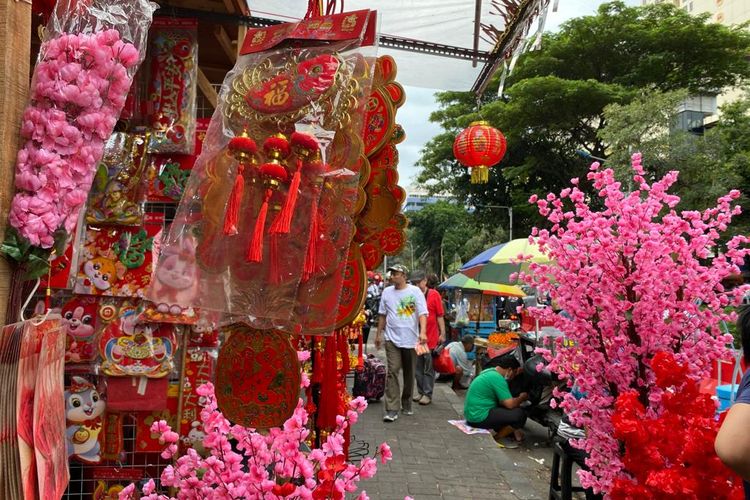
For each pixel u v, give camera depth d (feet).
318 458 5.61
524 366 19.07
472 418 19.40
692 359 7.07
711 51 63.16
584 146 69.67
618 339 7.12
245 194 5.65
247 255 5.53
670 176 7.04
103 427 7.50
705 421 5.82
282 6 10.50
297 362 5.71
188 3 8.44
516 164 74.59
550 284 7.63
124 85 4.61
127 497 6.36
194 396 8.02
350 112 5.82
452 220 136.05
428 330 24.09
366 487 13.51
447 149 79.30
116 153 7.42
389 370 20.21
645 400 7.14
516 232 79.82
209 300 5.65
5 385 3.84
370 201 6.52
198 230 5.80
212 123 6.17
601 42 64.64
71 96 4.25
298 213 5.57
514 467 15.55
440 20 11.51
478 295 40.34
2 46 4.02
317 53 6.10
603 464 7.31
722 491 5.56
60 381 4.76
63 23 4.51
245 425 5.71
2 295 4.09
